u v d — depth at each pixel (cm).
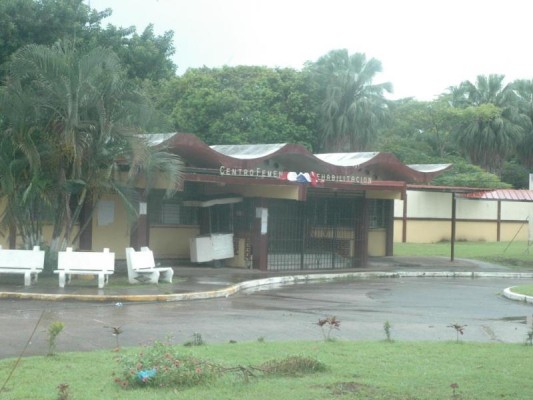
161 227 2562
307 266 2706
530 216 4266
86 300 1669
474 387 793
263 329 1288
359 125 5253
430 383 809
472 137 5988
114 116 1908
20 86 1866
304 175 2467
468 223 4569
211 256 2497
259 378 813
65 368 856
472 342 1152
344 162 3028
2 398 704
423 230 4403
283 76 5184
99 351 991
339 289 2144
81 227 2217
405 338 1225
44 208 1984
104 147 1927
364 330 1307
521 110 6419
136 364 793
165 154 2067
